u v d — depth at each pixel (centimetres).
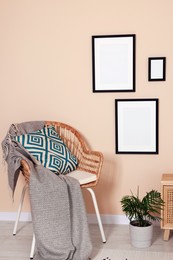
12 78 351
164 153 341
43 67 346
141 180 346
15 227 328
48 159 307
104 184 351
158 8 329
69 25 340
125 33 335
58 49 343
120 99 339
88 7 336
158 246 302
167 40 330
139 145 343
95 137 348
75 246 280
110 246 303
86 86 344
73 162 321
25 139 309
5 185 361
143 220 303
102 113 345
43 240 274
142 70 336
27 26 344
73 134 339
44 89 349
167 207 307
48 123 341
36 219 274
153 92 337
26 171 286
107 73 339
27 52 346
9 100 353
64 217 279
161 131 339
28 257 286
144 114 338
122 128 343
